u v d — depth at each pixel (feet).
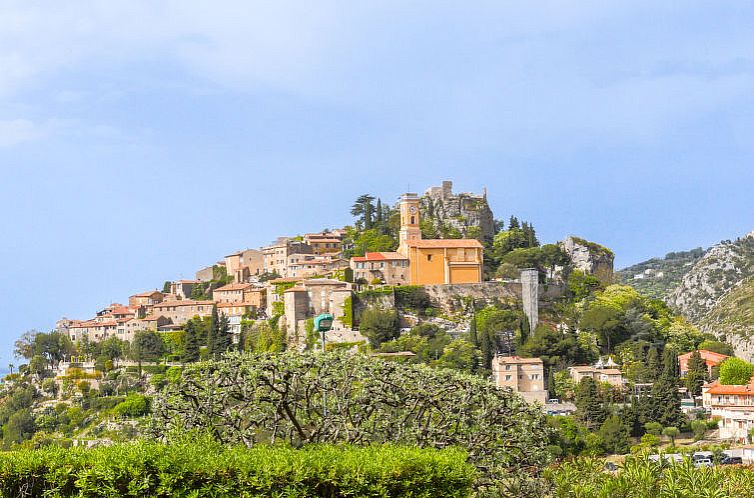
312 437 309.83
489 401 334.03
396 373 328.29
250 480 243.19
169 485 241.35
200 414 311.68
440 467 256.11
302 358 318.24
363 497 246.68
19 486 246.47
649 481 302.45
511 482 329.52
